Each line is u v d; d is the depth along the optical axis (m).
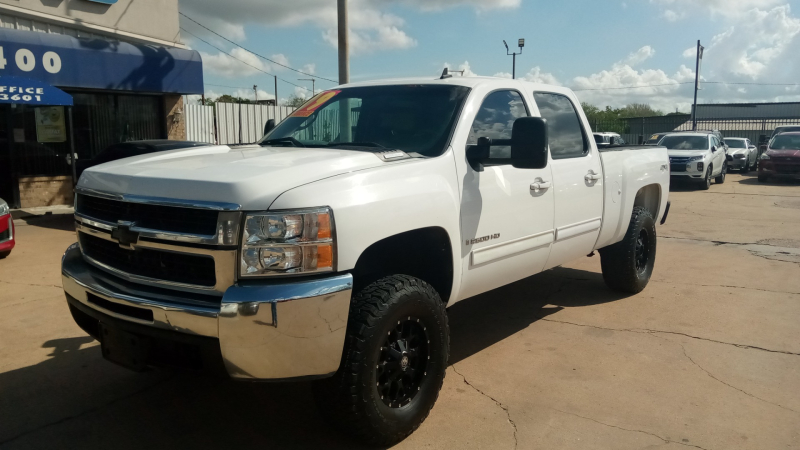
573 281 6.61
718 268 7.30
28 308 5.41
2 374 4.01
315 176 2.84
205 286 2.69
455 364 4.26
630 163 5.49
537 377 4.02
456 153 3.55
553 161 4.41
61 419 3.41
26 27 11.27
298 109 4.55
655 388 3.85
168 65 13.40
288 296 2.56
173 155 3.60
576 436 3.24
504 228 3.87
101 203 3.17
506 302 5.79
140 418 3.44
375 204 2.91
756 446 3.14
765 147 23.12
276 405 3.62
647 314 5.40
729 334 4.87
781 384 3.92
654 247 6.20
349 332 2.84
